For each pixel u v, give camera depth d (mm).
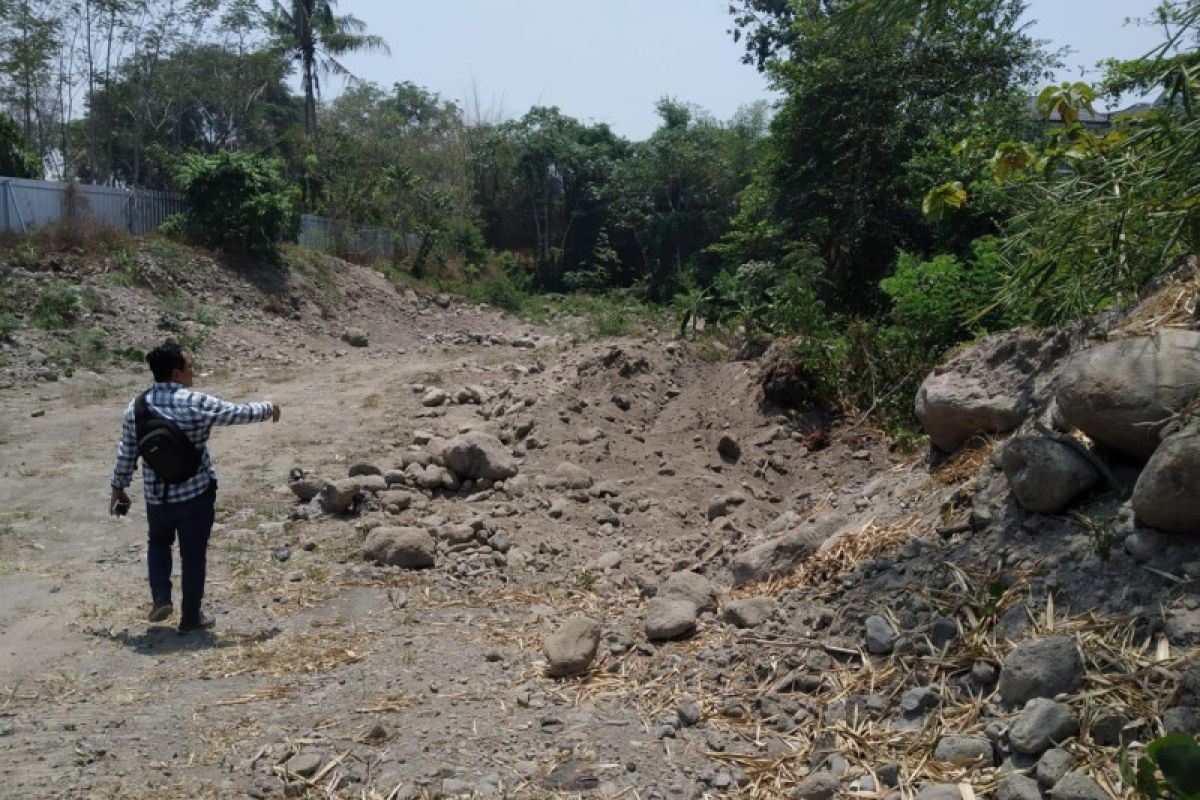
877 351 9258
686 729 3904
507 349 19953
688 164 42125
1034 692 3449
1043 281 5398
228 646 5156
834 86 16984
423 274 31406
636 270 45781
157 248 20734
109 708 4402
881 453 8312
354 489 7410
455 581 6137
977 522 4406
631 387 10156
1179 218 4766
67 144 33469
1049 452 4148
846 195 16703
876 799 3283
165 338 16984
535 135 44781
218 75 36000
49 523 7594
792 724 3830
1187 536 3674
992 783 3211
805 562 5082
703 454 8930
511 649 4926
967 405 5367
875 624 4145
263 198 22656
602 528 7285
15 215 20047
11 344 14812
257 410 5355
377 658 4891
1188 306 4461
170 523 5312
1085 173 5516
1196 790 2674
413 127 49219
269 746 3928
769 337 10828
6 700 4539
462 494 7816
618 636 4793
